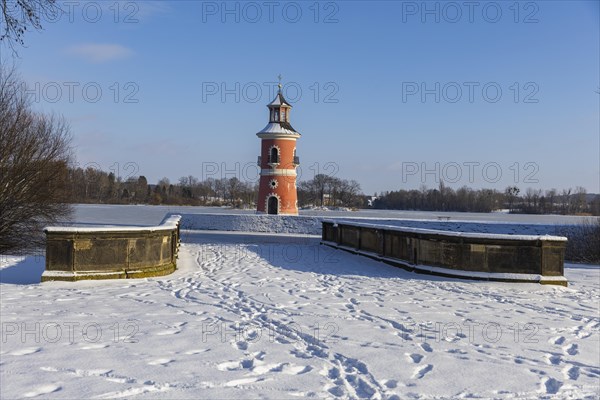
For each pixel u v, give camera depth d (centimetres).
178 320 896
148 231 1427
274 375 607
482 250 1454
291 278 1497
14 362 618
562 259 1421
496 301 1159
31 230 2523
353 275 1575
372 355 706
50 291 1165
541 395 575
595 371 667
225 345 734
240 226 4184
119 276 1358
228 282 1395
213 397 527
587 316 1016
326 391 559
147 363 633
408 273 1616
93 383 553
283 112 4712
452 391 578
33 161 2481
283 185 4612
